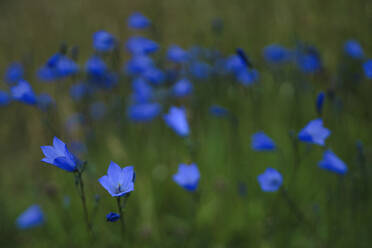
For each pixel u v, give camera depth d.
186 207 1.12
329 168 0.96
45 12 1.77
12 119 1.38
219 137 1.22
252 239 1.08
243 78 1.10
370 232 1.03
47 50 1.56
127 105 1.17
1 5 1.93
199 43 1.29
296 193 1.11
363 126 1.15
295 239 1.06
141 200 1.11
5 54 1.60
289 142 1.15
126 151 1.15
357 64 1.22
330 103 1.08
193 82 1.19
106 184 0.84
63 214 1.10
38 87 1.24
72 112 1.17
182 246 1.07
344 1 1.38
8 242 1.11
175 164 1.16
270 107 1.23
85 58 1.46
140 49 1.13
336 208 1.03
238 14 1.60
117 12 1.68
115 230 1.07
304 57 1.14
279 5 1.49
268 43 1.45
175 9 1.72
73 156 0.86
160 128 1.18
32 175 1.24
